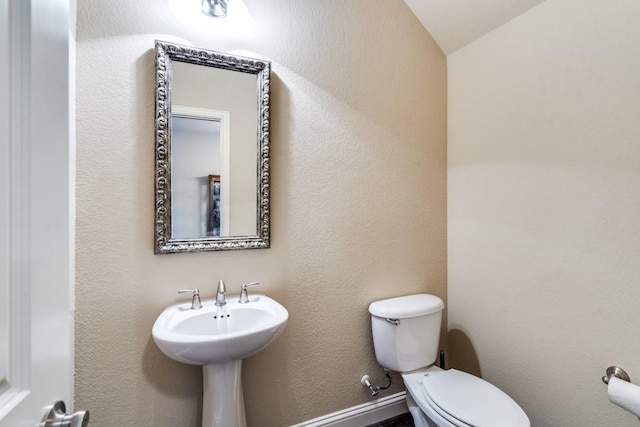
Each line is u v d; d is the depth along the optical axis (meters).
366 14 1.74
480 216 1.78
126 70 1.26
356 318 1.72
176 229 1.34
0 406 0.40
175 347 1.03
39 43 0.49
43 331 0.50
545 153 1.46
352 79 1.71
